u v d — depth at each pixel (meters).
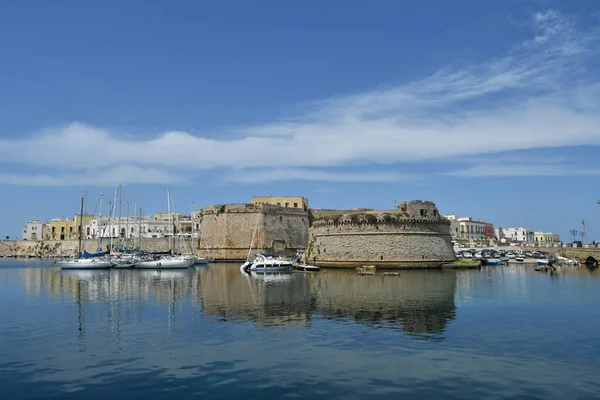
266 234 95.25
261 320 24.95
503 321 24.50
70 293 38.16
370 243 64.75
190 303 31.33
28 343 20.48
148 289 40.72
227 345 19.86
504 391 14.73
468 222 150.75
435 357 18.05
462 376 16.02
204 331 22.45
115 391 14.84
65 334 22.16
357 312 27.08
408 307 28.77
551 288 39.12
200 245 100.00
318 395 14.46
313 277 51.78
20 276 58.75
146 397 14.37
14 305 31.31
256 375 16.19
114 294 37.16
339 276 52.91
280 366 17.09
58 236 156.75
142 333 22.20
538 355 18.33
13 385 15.37
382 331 22.20
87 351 19.16
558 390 14.80
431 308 28.41
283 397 14.32
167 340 20.81
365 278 49.56
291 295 34.84
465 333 21.78
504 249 104.31
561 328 22.84
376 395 14.45
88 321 25.27
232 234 94.75
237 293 36.59
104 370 16.78
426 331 22.20
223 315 26.53
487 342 20.20
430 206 66.19
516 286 40.72
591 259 76.00
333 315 26.20
